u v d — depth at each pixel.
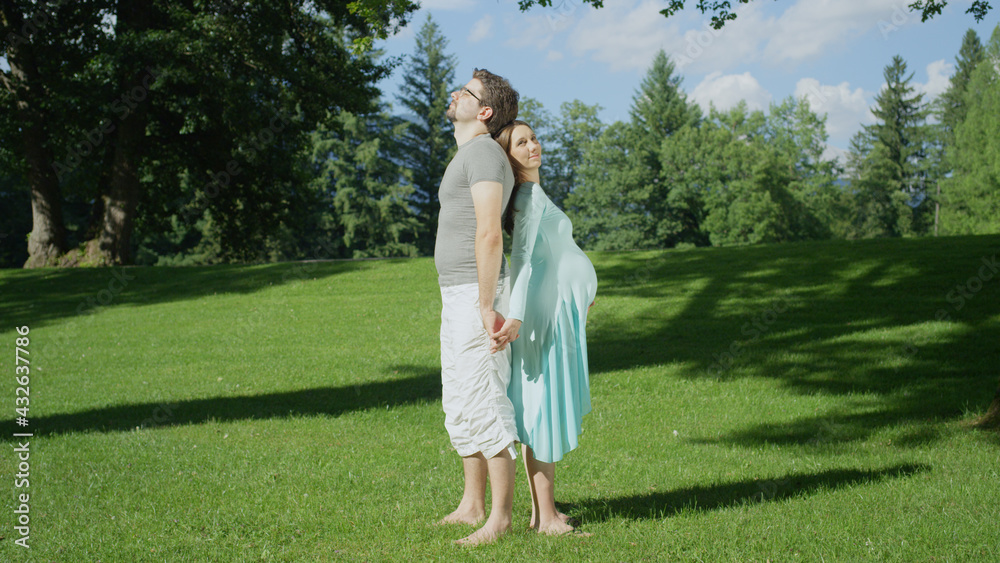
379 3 9.70
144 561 2.85
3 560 2.85
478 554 2.78
